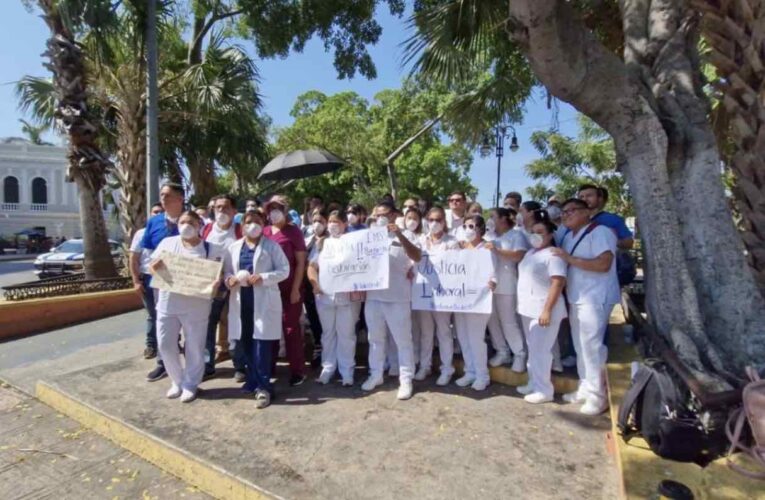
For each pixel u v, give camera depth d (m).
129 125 9.50
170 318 4.16
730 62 3.26
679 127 3.48
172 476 3.34
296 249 4.53
